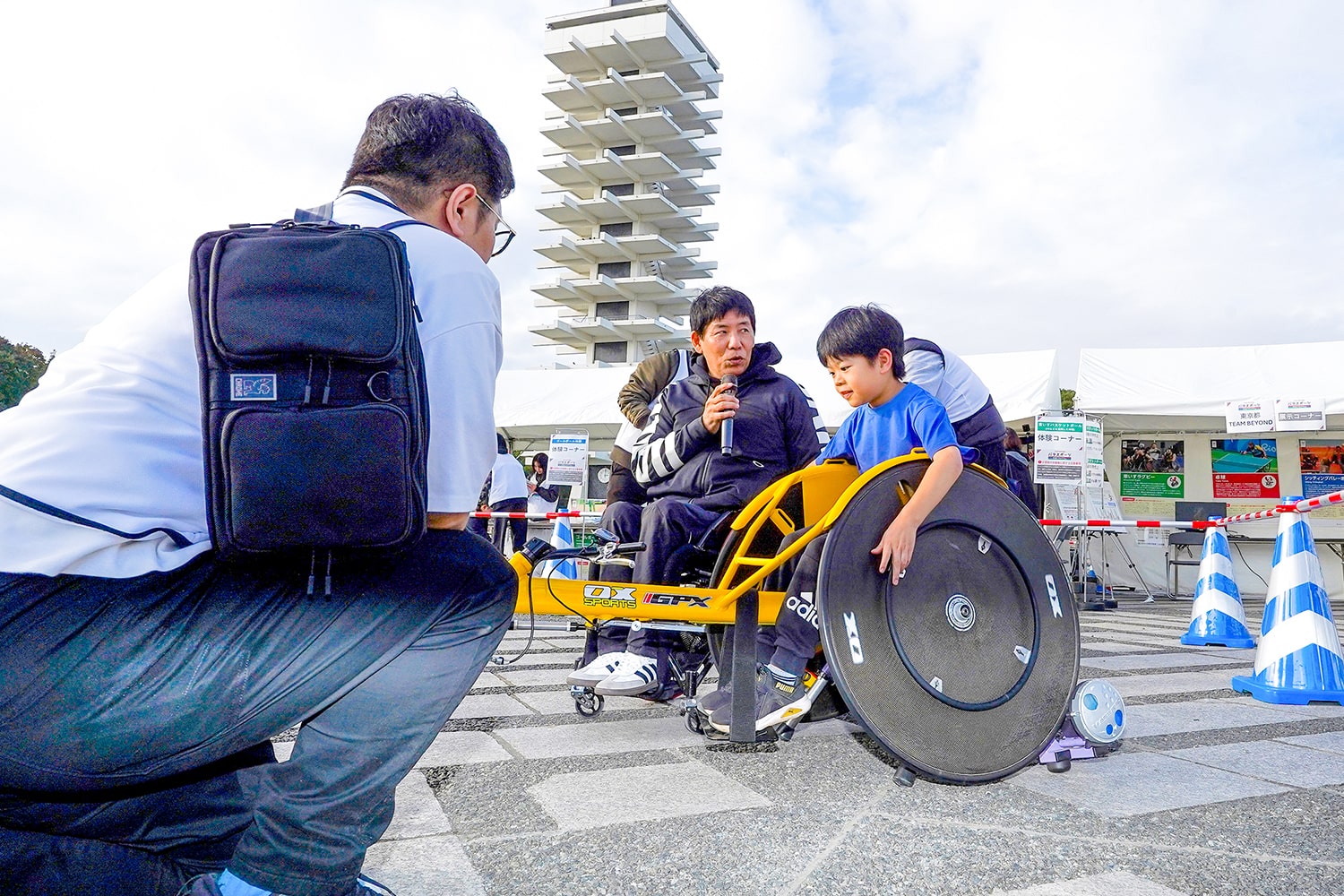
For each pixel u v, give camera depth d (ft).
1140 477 42.34
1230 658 16.69
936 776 6.48
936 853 5.30
